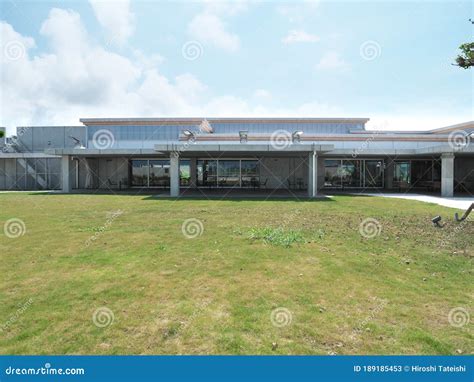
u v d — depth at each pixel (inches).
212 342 130.0
